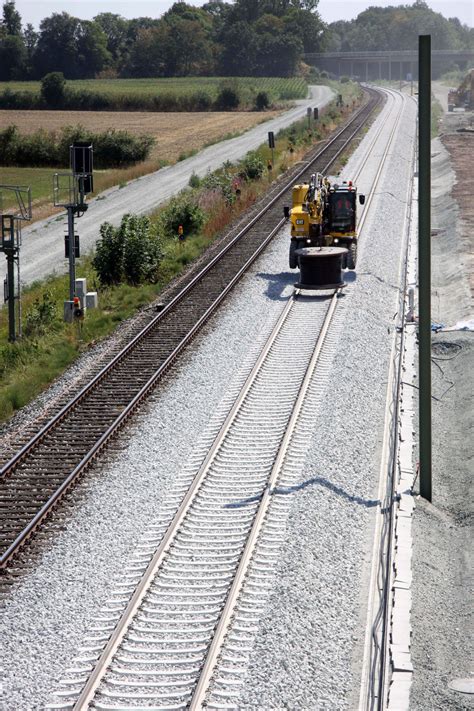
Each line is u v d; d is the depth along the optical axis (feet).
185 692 37.55
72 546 50.21
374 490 56.70
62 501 56.13
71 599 44.75
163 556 48.24
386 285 108.78
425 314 56.90
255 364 77.82
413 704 38.14
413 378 78.89
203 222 143.84
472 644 42.83
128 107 456.04
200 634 41.60
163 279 115.34
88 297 104.06
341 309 94.79
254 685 37.45
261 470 58.49
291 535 49.47
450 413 73.51
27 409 73.87
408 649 41.47
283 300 99.71
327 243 106.93
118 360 82.17
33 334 97.30
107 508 54.49
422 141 55.57
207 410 69.31
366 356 81.35
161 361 82.23
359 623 42.63
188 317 95.71
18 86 651.66
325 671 38.55
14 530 52.31
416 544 51.34
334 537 50.01
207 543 49.85
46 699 37.24
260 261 119.24
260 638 40.42
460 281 112.47
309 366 76.64
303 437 63.26
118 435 66.23
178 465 59.82
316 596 44.04
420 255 57.00
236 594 44.29
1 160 283.59
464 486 60.54
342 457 59.93
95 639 41.34
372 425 66.69
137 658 40.04
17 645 41.11
